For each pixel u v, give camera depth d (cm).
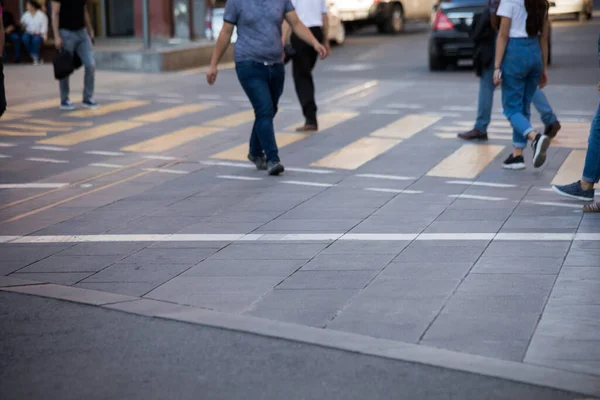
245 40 1080
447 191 998
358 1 3334
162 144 1321
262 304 640
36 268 738
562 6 3447
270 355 546
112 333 587
